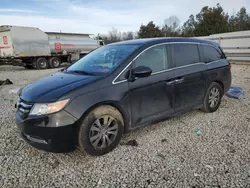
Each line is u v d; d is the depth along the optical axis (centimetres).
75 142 261
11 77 1137
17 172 252
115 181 232
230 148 295
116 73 293
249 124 377
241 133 342
